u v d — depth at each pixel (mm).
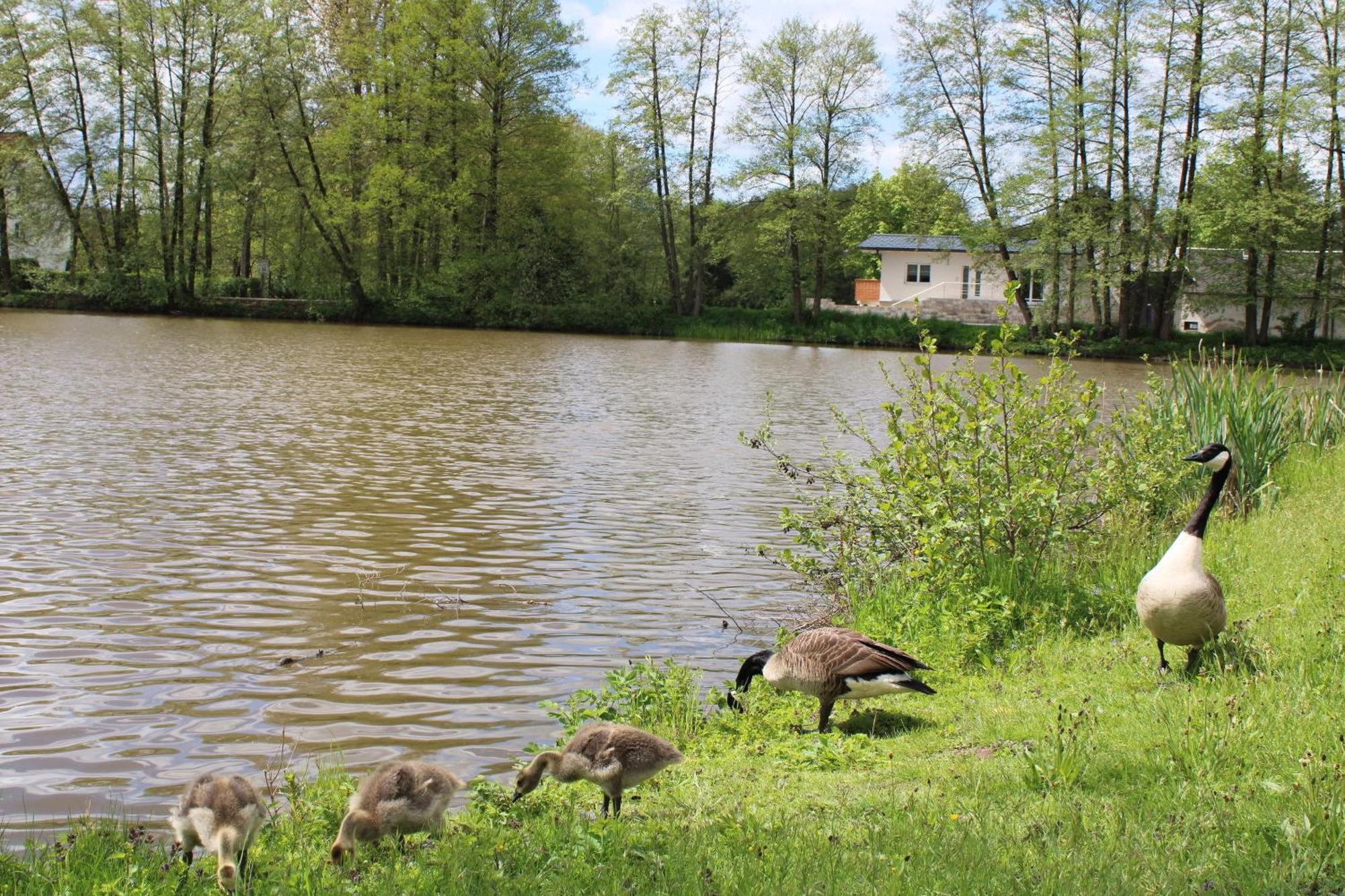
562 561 13219
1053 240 59438
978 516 10711
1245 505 13312
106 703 8383
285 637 10062
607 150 87625
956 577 10383
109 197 70125
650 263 78062
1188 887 4434
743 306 92250
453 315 69625
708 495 17484
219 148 67562
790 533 15000
